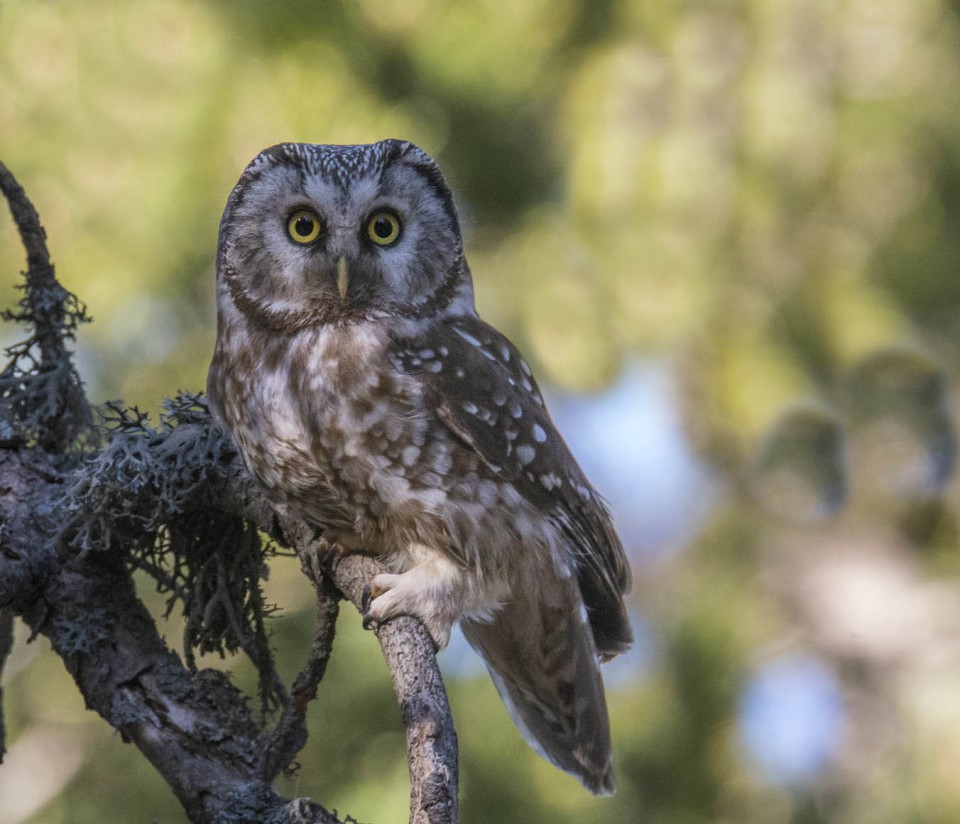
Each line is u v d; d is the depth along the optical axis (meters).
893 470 14.03
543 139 12.38
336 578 6.74
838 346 12.56
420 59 12.12
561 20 12.23
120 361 12.36
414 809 4.91
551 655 7.46
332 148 7.29
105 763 12.42
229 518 6.36
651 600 13.51
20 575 5.98
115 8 11.61
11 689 12.92
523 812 11.05
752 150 12.03
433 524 6.73
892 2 12.21
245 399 6.85
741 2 12.06
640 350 12.36
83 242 11.86
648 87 12.02
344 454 6.67
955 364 13.59
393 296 7.07
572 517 7.34
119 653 5.98
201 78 11.62
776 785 12.11
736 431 12.62
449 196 7.47
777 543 13.68
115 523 6.11
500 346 7.46
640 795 11.58
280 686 6.38
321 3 11.81
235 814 5.40
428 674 5.65
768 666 13.12
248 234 7.09
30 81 11.59
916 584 14.19
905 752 12.67
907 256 12.59
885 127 12.23
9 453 6.43
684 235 12.09
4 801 12.50
